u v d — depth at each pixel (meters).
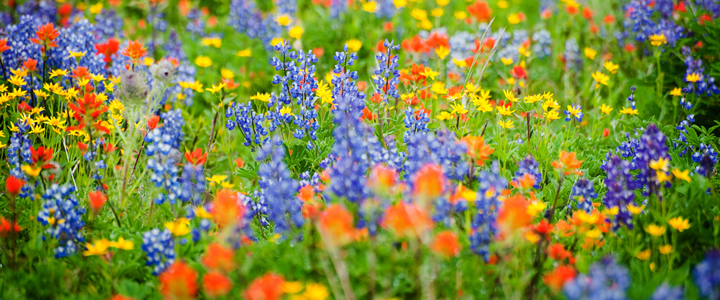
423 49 4.82
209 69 5.77
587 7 6.65
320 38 6.20
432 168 2.23
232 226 2.34
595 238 2.72
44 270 2.63
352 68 5.64
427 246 2.43
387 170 2.56
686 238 2.89
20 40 4.52
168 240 2.53
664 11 5.29
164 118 4.04
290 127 3.96
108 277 2.53
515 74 4.65
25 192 2.93
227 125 3.72
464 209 2.51
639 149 3.26
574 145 4.02
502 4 7.25
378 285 2.49
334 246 2.14
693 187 2.94
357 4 6.67
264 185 3.03
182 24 7.35
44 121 3.63
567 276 2.15
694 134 3.72
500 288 2.55
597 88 4.87
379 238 2.61
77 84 4.34
